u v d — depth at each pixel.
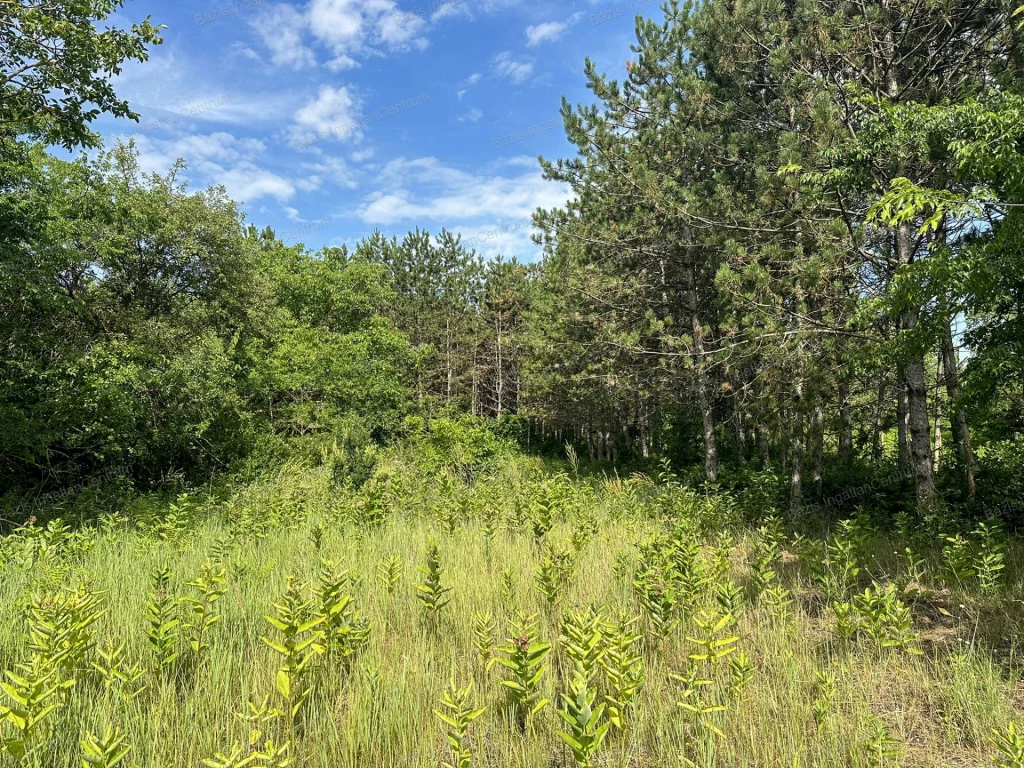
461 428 22.64
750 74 10.14
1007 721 2.93
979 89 7.40
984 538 5.68
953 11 7.58
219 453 14.70
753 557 6.20
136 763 2.39
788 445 12.59
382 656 3.58
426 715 3.04
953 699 3.20
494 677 3.36
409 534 7.32
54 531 6.18
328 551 6.11
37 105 8.62
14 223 10.79
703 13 10.75
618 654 2.96
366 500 8.05
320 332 23.38
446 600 4.08
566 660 3.58
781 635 3.98
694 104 10.88
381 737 2.79
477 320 32.62
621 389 15.38
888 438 18.12
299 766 2.62
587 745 2.39
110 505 10.60
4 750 2.14
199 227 15.95
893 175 6.97
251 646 3.63
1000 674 3.46
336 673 3.33
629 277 14.19
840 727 2.89
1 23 7.75
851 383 9.95
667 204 11.09
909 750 2.89
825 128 7.47
